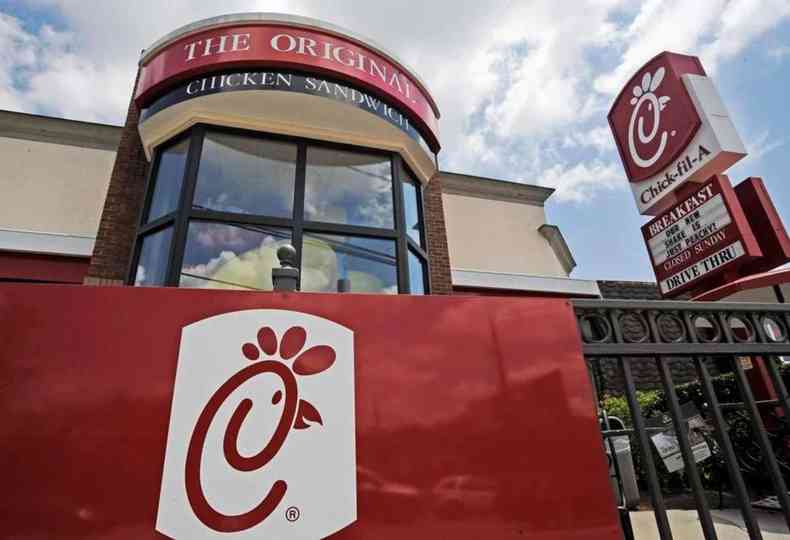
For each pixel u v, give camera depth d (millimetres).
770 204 4691
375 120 4824
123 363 1276
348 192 4852
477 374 1442
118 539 1117
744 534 3113
